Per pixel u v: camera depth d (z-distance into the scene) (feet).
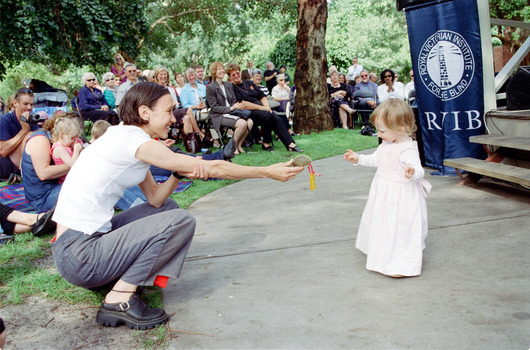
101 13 33.99
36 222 12.39
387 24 92.48
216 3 70.95
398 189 8.96
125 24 38.27
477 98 16.87
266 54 78.38
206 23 76.74
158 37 74.84
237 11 99.14
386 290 8.43
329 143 27.73
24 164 14.07
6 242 12.03
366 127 31.09
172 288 9.13
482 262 9.36
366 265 9.29
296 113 33.58
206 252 11.08
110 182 7.40
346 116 36.42
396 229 8.93
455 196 14.51
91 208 7.38
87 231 7.33
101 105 29.48
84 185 7.36
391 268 8.92
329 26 90.22
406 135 9.07
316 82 32.81
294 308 7.99
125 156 7.30
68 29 33.73
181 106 31.12
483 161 15.58
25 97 18.22
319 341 6.91
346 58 71.00
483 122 16.96
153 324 7.55
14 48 31.07
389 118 8.87
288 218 13.44
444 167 17.76
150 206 8.76
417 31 17.53
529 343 6.45
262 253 10.74
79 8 32.19
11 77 86.84
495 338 6.63
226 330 7.41
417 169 8.55
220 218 13.93
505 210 12.65
